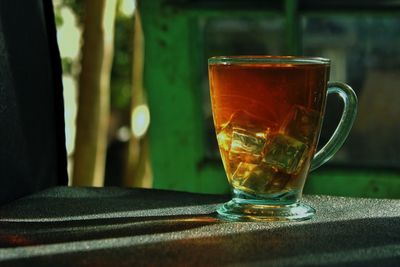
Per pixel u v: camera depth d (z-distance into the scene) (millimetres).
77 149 1569
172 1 1454
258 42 1467
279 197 645
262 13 1442
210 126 1492
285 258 527
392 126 1474
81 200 721
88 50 1544
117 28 2469
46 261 521
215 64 638
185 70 1471
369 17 1435
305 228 605
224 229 603
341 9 1434
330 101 1411
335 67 1468
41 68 781
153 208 686
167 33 1462
